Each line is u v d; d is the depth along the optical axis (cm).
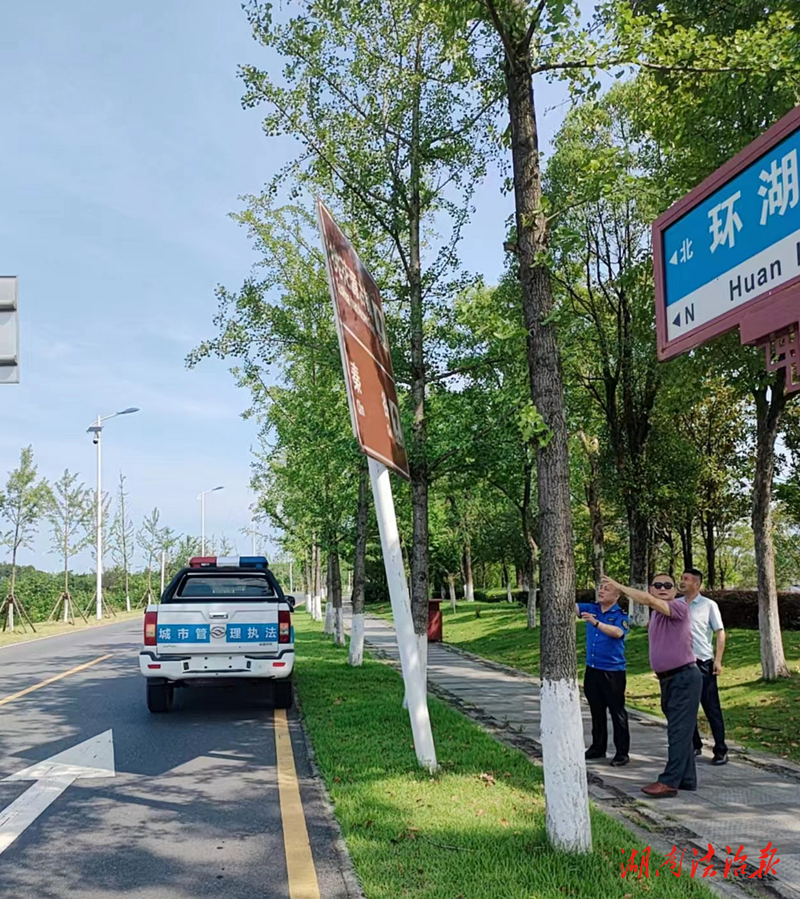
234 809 684
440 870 503
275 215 1642
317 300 1488
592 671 858
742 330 348
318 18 1116
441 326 1191
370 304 860
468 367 1149
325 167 1170
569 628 553
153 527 5666
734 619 1942
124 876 535
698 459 2252
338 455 1395
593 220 1895
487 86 968
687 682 719
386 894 471
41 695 1353
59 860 567
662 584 738
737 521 2842
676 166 1199
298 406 1859
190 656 1118
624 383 2034
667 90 788
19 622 3838
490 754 825
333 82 1145
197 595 1280
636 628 2073
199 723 1084
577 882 478
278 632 1134
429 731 776
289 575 8719
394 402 912
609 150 622
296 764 846
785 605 1866
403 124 1142
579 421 2161
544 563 563
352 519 2203
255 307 1245
